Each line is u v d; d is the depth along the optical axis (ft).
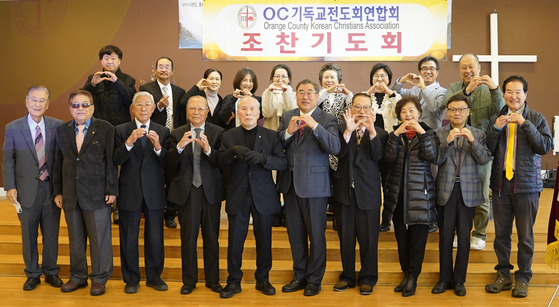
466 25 17.84
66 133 10.11
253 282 10.94
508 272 10.35
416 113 9.84
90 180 9.96
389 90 11.92
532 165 9.84
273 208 9.95
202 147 9.62
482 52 17.89
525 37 17.89
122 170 10.11
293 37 16.90
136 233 10.20
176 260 11.60
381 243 11.96
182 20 17.33
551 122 17.88
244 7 16.98
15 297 9.85
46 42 12.21
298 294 10.07
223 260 11.56
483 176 11.34
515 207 10.04
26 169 10.10
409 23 16.90
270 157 9.60
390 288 10.50
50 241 10.49
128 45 17.56
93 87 11.88
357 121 9.90
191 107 9.98
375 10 16.80
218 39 17.15
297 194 9.84
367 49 16.94
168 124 12.56
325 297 9.89
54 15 12.21
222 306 9.39
